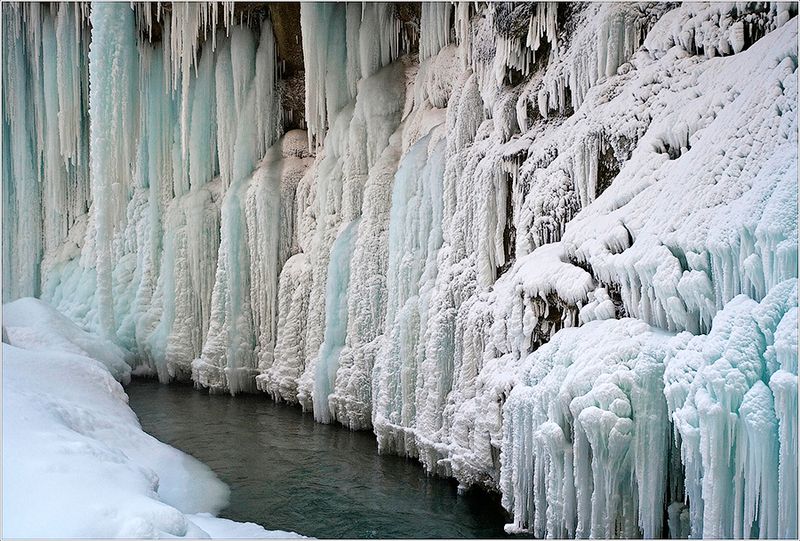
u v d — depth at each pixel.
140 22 15.33
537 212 7.92
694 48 6.73
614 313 6.33
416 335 9.89
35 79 17.20
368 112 12.48
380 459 10.11
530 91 8.55
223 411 13.12
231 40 15.32
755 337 4.71
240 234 14.86
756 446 4.52
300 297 13.66
